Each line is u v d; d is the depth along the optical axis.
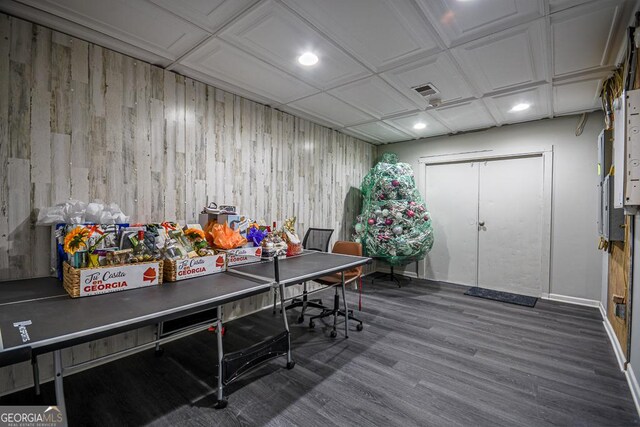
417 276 5.05
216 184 2.97
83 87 2.14
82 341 1.13
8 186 1.86
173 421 1.64
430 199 4.97
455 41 2.15
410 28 2.00
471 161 4.57
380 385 1.99
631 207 1.87
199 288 1.76
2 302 1.46
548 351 2.46
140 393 1.88
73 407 1.74
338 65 2.51
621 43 2.15
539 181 4.02
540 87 2.92
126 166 2.36
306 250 3.47
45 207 1.98
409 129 4.46
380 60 2.43
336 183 4.62
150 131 2.49
